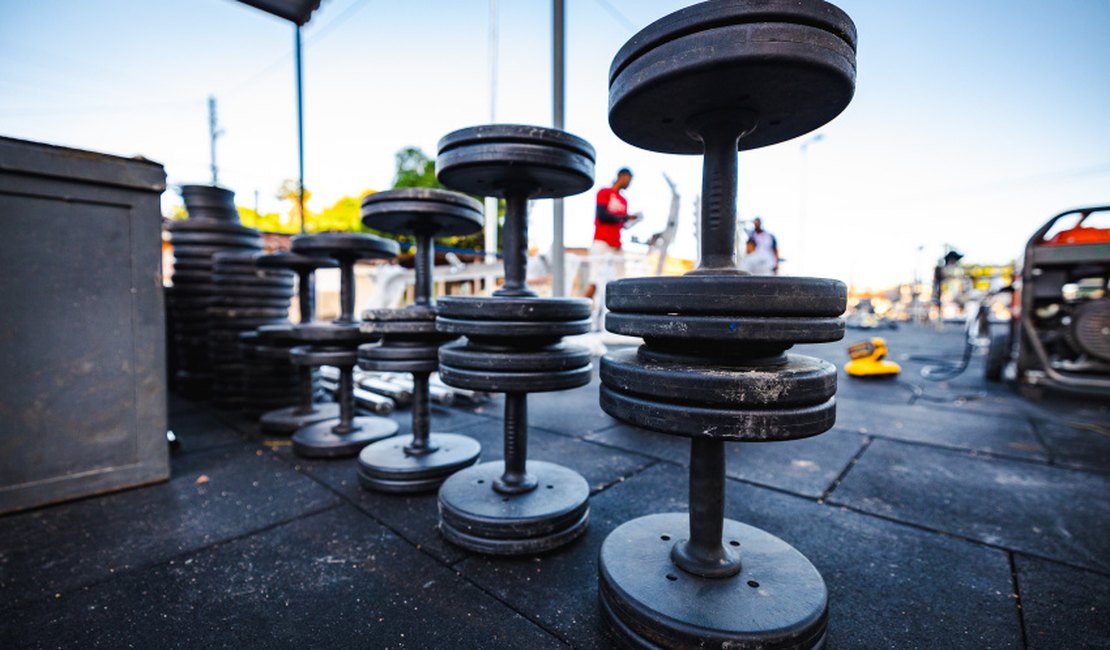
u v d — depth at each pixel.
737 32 1.05
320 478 2.72
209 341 4.81
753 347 1.24
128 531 2.08
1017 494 2.45
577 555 1.90
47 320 2.33
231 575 1.75
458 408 4.55
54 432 2.34
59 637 1.42
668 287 1.19
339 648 1.38
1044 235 4.90
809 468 2.84
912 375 6.52
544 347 1.99
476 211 2.63
